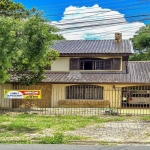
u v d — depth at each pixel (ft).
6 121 48.98
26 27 40.75
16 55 39.29
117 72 82.48
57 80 77.20
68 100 77.46
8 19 40.93
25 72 69.41
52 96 78.89
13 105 77.56
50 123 46.62
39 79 70.85
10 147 29.63
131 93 78.79
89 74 82.07
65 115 57.26
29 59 41.73
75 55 82.74
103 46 89.45
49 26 47.14
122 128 42.34
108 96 77.41
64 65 84.69
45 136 35.78
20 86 78.48
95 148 29.53
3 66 41.37
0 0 83.71
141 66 88.33
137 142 32.91
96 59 83.66
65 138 34.40
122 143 32.68
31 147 29.68
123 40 97.86
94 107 76.23
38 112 62.39
